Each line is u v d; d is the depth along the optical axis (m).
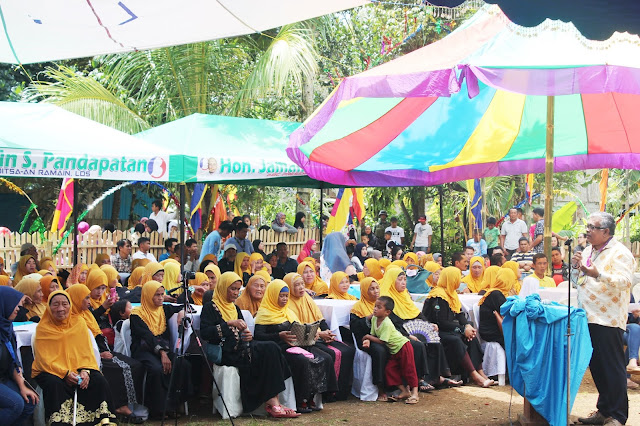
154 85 14.26
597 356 6.46
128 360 6.73
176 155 8.48
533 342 6.30
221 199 14.41
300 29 13.19
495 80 6.88
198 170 8.68
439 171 12.18
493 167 12.21
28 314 7.13
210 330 6.94
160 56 13.66
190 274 6.62
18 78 18.77
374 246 16.81
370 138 10.48
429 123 10.57
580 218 24.14
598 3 3.66
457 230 20.81
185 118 10.86
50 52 5.66
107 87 15.39
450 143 11.16
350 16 18.06
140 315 6.96
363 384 7.81
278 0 4.60
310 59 12.80
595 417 6.60
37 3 4.67
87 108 12.51
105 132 8.42
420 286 10.08
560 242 14.57
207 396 7.48
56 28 5.09
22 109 8.26
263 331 7.36
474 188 15.58
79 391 6.17
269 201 21.39
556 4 3.71
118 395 6.55
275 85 12.52
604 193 15.59
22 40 5.36
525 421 6.56
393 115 10.01
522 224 15.05
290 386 7.15
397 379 7.77
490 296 8.82
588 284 6.54
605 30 3.71
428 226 17.23
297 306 7.89
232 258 10.26
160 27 5.09
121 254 11.00
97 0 4.61
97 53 5.73
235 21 5.00
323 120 7.71
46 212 18.19
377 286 8.10
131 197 20.41
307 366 7.17
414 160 11.55
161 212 14.68
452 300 8.75
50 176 7.36
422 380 8.21
